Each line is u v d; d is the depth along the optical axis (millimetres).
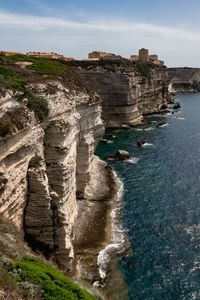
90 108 61875
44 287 19953
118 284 35375
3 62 61062
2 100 33219
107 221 47906
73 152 46312
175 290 35094
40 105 40312
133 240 43469
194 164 72688
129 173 68000
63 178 39812
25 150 35125
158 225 47281
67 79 65375
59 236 34938
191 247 42156
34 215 34750
